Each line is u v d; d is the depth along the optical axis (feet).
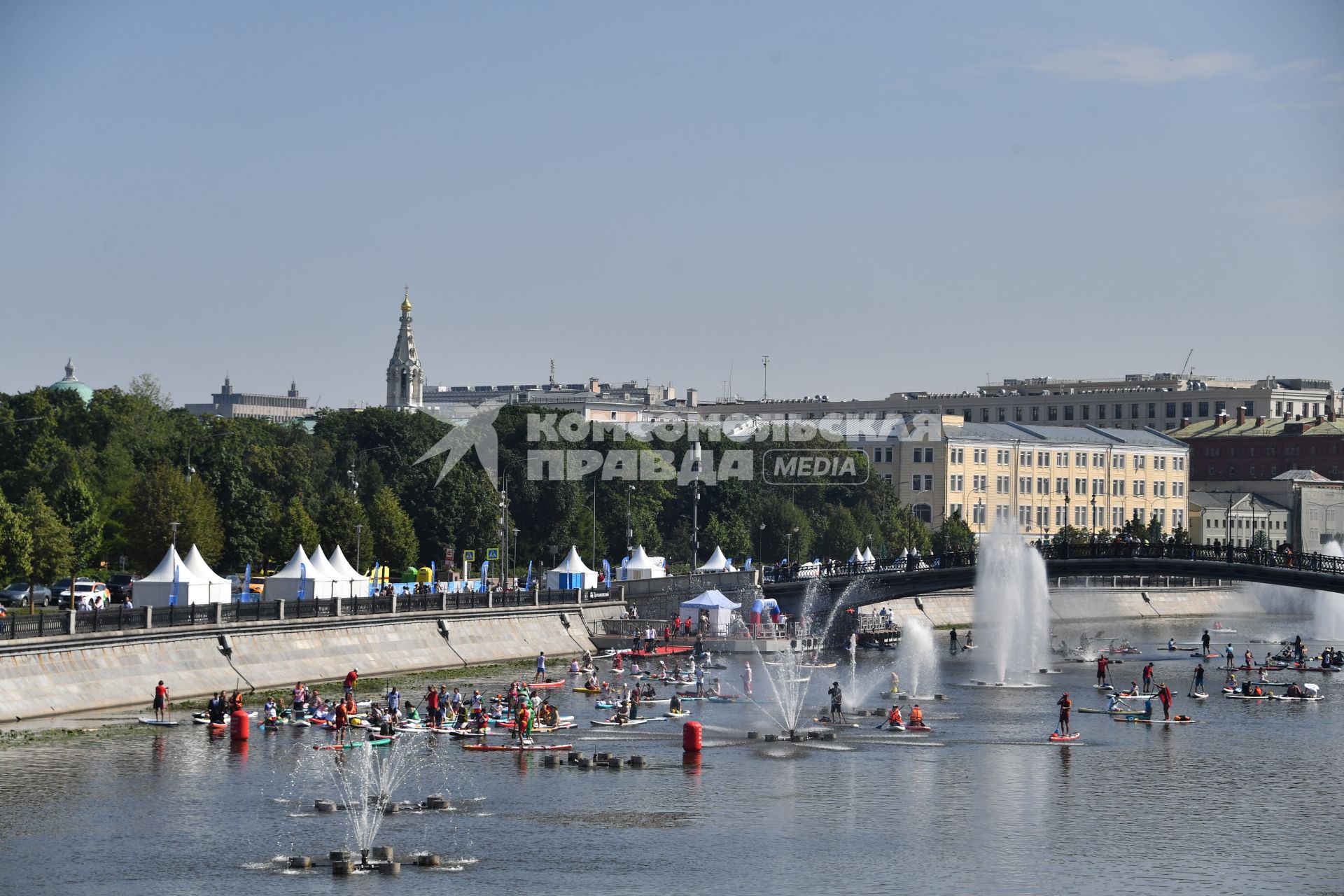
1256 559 574.15
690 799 309.01
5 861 253.65
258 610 433.89
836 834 281.13
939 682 522.06
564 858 262.06
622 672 509.35
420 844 270.26
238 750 343.67
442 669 495.00
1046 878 254.47
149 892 239.30
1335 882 254.47
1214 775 341.82
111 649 385.09
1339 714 446.19
